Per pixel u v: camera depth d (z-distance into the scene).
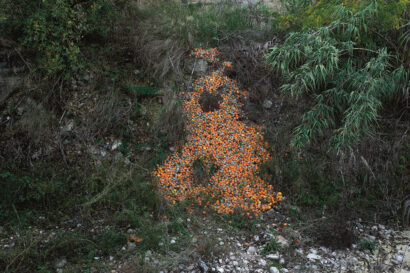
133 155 4.22
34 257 2.96
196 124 4.57
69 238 3.12
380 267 3.24
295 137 4.39
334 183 4.24
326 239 3.58
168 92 4.73
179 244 3.35
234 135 4.56
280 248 3.41
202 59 5.15
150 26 5.25
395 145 4.36
